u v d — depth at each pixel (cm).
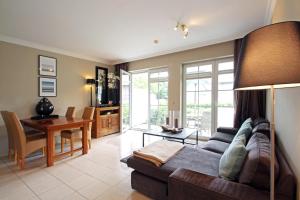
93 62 516
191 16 262
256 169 121
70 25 290
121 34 333
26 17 262
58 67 427
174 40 370
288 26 79
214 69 405
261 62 83
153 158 193
